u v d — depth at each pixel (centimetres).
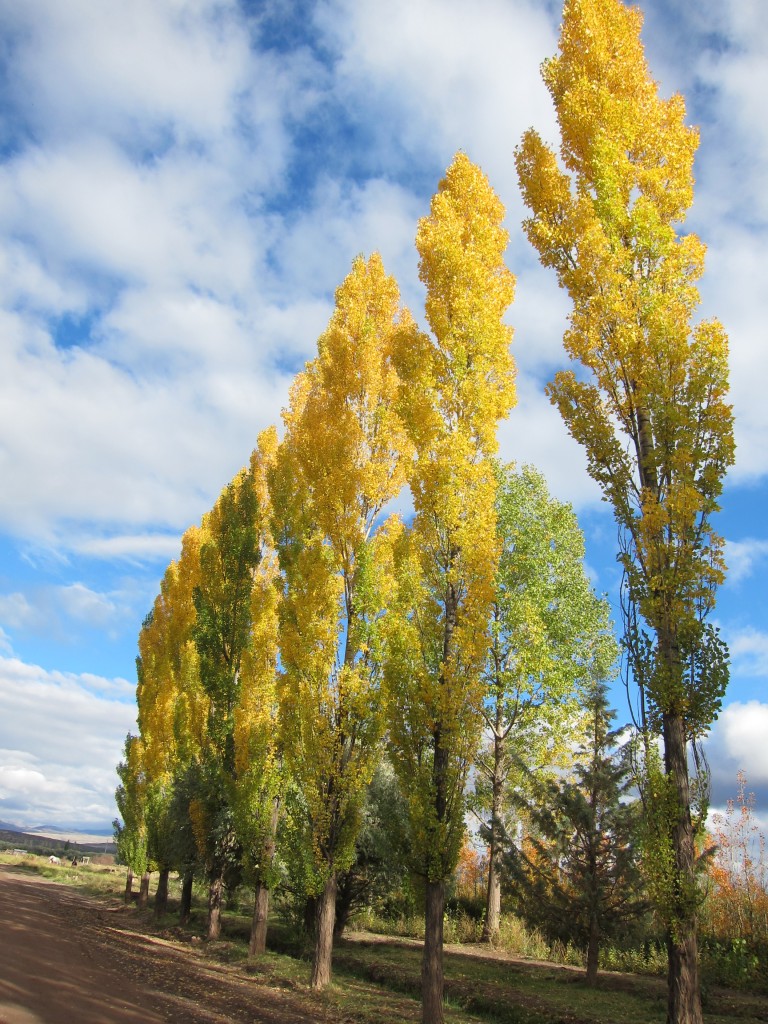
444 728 1130
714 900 1600
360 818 1441
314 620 1533
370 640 1478
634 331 1073
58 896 3152
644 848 909
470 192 1404
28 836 13738
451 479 1199
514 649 2259
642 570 1000
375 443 1652
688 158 1177
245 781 1808
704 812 901
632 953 1641
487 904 2208
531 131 1262
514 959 1759
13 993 918
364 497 1622
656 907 884
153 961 1475
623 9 1277
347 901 2008
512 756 2195
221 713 2116
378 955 1775
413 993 1402
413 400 1270
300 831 1519
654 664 955
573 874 1521
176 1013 975
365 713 1441
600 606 2330
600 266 1111
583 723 2177
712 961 1441
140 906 2920
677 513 969
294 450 1898
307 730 1461
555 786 1602
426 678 1146
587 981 1417
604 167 1152
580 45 1262
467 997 1311
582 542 2430
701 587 953
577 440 1109
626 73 1242
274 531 1762
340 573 1625
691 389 1021
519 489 2408
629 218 1148
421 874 1106
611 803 1484
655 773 912
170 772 2773
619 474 1065
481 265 1304
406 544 1288
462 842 1109
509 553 2380
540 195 1233
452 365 1289
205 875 2222
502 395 1276
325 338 1919
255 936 1725
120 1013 909
